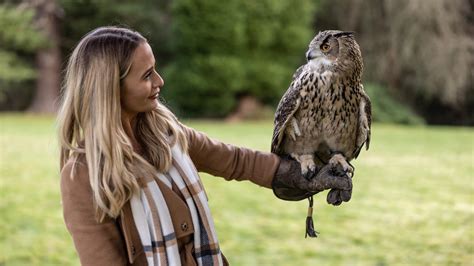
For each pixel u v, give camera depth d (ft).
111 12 63.46
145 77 5.44
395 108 61.36
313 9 60.29
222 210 19.29
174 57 63.87
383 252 14.73
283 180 6.61
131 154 5.32
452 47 58.29
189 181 5.65
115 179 5.17
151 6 65.72
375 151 35.12
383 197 21.40
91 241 5.31
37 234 16.34
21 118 58.18
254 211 19.15
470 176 26.00
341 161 6.38
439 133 48.14
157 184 5.47
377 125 59.06
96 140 5.22
